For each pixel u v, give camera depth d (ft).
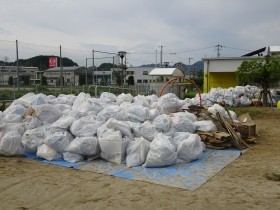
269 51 80.23
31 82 99.66
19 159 22.33
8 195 15.67
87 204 14.51
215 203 14.51
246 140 27.43
